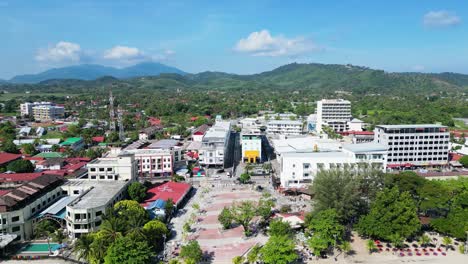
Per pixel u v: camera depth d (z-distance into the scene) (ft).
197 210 433.48
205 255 319.06
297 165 516.32
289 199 473.67
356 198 363.76
